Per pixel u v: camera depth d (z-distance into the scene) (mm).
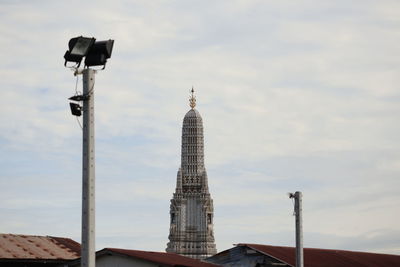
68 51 60719
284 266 120125
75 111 61969
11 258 108500
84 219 61750
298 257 95875
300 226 96312
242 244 125188
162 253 114125
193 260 114688
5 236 119688
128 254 101500
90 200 61812
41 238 124062
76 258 114125
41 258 112000
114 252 102562
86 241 61531
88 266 61281
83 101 62125
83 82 62094
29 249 115938
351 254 135750
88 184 61812
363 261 130750
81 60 61562
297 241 96188
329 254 131625
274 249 125438
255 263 123625
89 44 60781
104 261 103500
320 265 121125
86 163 61969
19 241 119062
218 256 128375
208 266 111188
